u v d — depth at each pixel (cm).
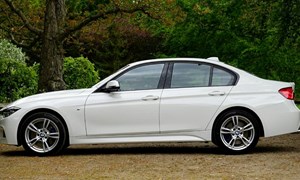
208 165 834
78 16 1669
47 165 848
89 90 963
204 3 1939
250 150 952
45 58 1512
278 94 959
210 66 973
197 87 959
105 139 947
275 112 949
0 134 977
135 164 850
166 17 1516
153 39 3491
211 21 1922
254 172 770
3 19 1759
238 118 948
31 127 951
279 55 1844
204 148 1052
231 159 894
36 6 1819
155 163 859
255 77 974
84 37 1878
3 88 2025
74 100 951
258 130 948
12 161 896
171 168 809
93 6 1622
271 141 1150
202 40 1950
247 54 1869
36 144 956
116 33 3347
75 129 945
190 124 947
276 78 1852
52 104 948
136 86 959
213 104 947
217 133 946
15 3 1709
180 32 1959
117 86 938
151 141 945
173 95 949
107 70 3625
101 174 762
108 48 3547
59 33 1507
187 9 1906
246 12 1881
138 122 945
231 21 1922
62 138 945
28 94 2062
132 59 3594
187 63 975
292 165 827
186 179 719
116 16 1644
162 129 946
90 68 2233
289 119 952
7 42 2195
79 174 764
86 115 946
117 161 884
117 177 738
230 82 966
